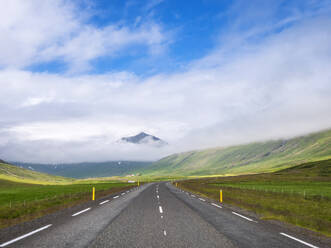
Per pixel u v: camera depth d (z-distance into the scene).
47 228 10.72
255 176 144.25
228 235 9.87
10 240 8.68
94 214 15.02
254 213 16.30
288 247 8.27
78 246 8.07
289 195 34.50
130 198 27.50
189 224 12.13
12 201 30.48
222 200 26.12
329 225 12.35
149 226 11.49
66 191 48.44
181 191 42.69
